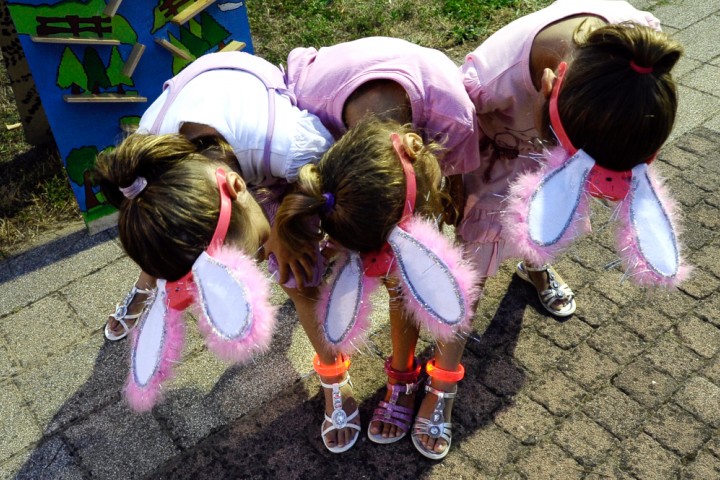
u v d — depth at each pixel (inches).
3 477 77.8
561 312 92.0
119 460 79.0
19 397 86.0
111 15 98.5
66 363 89.9
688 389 82.8
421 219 57.9
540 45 64.3
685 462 75.8
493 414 81.6
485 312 93.4
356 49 64.9
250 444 80.1
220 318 50.4
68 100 100.1
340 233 57.0
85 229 110.3
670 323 90.7
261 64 66.9
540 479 75.1
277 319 94.3
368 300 61.2
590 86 51.3
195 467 78.1
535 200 52.9
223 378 87.2
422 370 86.9
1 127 131.3
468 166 68.4
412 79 62.1
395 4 157.9
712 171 113.0
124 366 89.2
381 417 79.7
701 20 149.1
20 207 114.5
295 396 85.0
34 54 96.4
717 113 124.6
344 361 79.7
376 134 56.1
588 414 80.9
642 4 156.3
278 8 156.9
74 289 100.0
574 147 54.1
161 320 55.6
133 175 51.8
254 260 55.9
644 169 53.9
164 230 50.8
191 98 61.7
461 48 145.9
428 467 76.9
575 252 101.2
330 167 56.1
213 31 112.4
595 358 87.1
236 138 60.1
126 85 105.5
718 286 95.0
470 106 64.6
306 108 65.4
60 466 78.8
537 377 85.4
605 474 75.2
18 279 102.0
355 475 76.5
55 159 122.3
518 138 71.6
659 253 53.6
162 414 83.4
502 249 77.6
